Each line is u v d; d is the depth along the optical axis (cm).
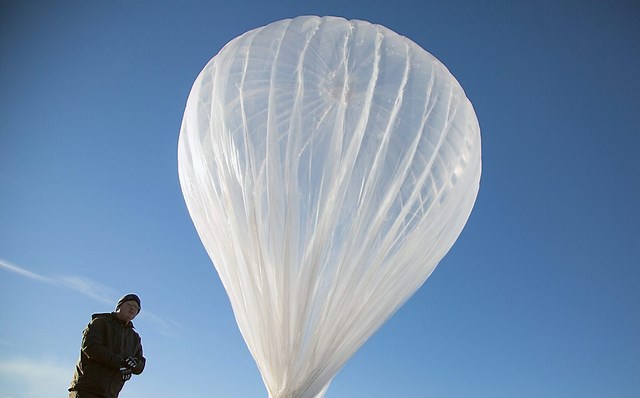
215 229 461
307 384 415
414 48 500
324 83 453
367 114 443
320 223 420
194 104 500
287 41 474
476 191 507
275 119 441
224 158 451
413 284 454
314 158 429
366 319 431
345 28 490
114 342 479
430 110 461
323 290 420
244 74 468
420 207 442
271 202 425
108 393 462
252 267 429
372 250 426
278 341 418
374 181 430
